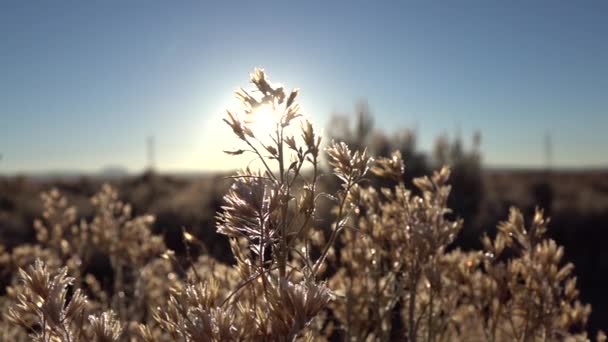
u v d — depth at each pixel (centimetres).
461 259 235
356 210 159
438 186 220
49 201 329
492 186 2216
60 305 129
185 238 192
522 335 220
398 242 210
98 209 330
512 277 210
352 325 233
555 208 1536
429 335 205
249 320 116
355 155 145
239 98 134
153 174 2694
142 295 274
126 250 304
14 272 286
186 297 138
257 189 125
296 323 109
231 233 127
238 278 181
